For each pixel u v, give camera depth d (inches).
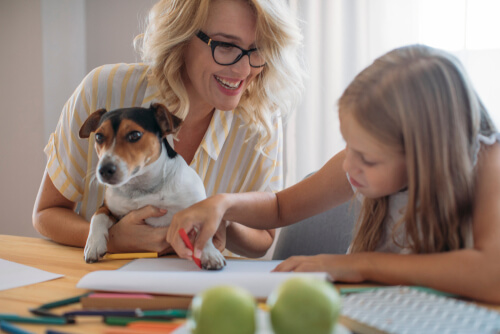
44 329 26.2
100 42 115.7
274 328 22.0
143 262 43.5
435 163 34.7
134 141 48.4
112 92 63.7
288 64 62.3
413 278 32.3
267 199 50.9
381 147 35.1
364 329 24.8
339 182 50.8
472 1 87.3
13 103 114.3
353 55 96.3
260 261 45.1
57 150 63.5
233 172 68.4
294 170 101.6
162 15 61.1
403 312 25.9
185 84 63.2
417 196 35.8
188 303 29.8
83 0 116.1
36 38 110.2
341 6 96.2
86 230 51.6
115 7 113.6
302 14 98.7
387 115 34.7
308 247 63.2
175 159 52.2
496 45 86.7
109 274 33.5
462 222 35.8
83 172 63.2
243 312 20.9
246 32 56.3
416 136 34.4
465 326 24.0
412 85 34.7
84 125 52.5
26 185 114.3
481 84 87.7
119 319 26.9
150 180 50.0
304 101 99.7
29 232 114.6
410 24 92.3
